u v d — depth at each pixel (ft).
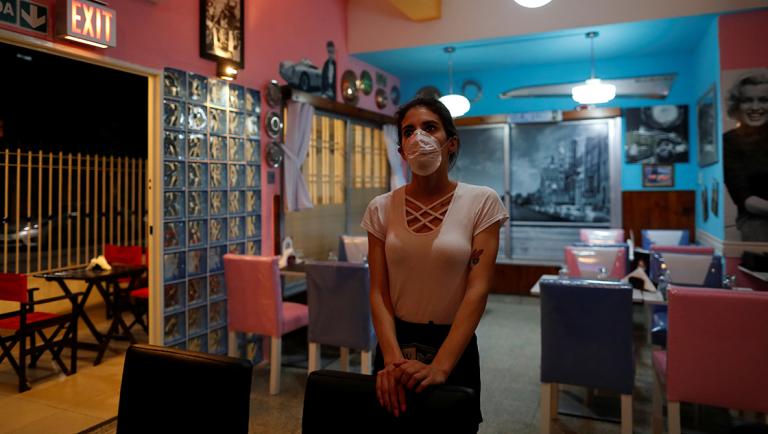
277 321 12.45
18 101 20.43
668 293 8.46
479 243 4.44
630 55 21.83
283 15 16.60
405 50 20.52
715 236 17.62
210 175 13.56
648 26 17.83
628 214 22.20
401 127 4.75
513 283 23.18
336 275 12.14
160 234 12.21
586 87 18.69
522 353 15.43
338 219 20.27
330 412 4.09
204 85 13.37
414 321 4.50
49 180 19.56
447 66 23.22
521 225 23.84
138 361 4.91
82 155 22.34
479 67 23.56
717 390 8.25
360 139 21.90
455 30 19.52
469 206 4.51
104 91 22.98
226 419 4.50
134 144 23.76
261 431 10.33
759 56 16.07
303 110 16.93
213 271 13.65
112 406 11.47
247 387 4.53
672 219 21.62
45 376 13.37
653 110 21.88
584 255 15.15
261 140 15.44
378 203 4.95
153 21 11.99
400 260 4.51
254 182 15.11
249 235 14.92
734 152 16.25
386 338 4.34
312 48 18.28
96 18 10.46
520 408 11.48
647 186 21.95
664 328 11.84
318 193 19.08
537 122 23.08
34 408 11.33
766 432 4.77
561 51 21.06
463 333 4.05
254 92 15.11
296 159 16.61
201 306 13.32
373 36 20.53
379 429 3.92
